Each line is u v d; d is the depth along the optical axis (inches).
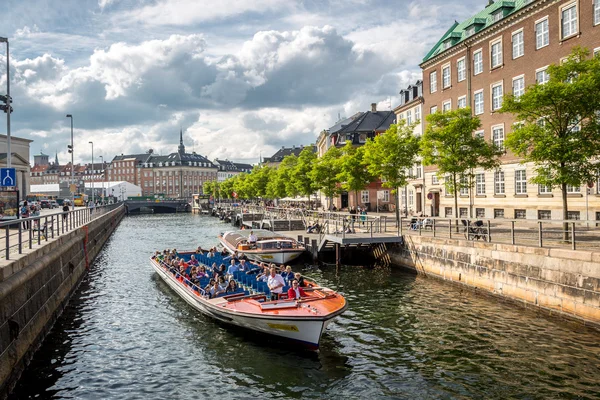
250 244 1095.6
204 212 4306.1
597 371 449.7
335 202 2369.6
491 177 1353.3
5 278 442.0
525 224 1112.2
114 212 2468.0
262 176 3038.9
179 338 588.1
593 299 556.4
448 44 1611.7
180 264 836.6
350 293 797.9
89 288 893.2
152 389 444.1
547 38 1167.0
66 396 429.4
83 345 565.0
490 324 601.0
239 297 606.9
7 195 906.7
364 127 2452.0
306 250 1146.0
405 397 416.8
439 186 1636.3
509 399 404.8
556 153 688.4
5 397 414.0
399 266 1026.1
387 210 2156.7
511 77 1290.6
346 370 478.3
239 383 455.2
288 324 525.3
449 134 965.2
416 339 557.9
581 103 680.4
